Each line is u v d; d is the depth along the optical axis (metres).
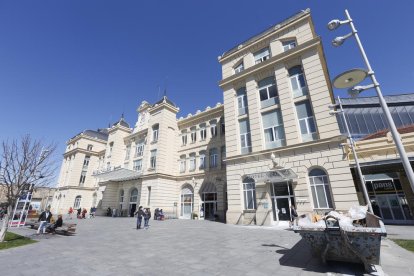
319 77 18.42
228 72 25.89
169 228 17.33
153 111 35.53
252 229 15.68
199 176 29.39
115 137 41.72
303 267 6.36
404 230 13.84
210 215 26.81
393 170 20.02
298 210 16.61
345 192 15.19
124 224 21.00
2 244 10.78
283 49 22.00
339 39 8.26
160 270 6.47
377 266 6.25
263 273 5.99
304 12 21.14
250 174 18.30
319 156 16.78
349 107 43.25
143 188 31.34
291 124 18.84
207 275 5.95
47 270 6.61
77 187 47.44
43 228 15.21
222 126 29.33
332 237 6.21
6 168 12.85
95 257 8.15
